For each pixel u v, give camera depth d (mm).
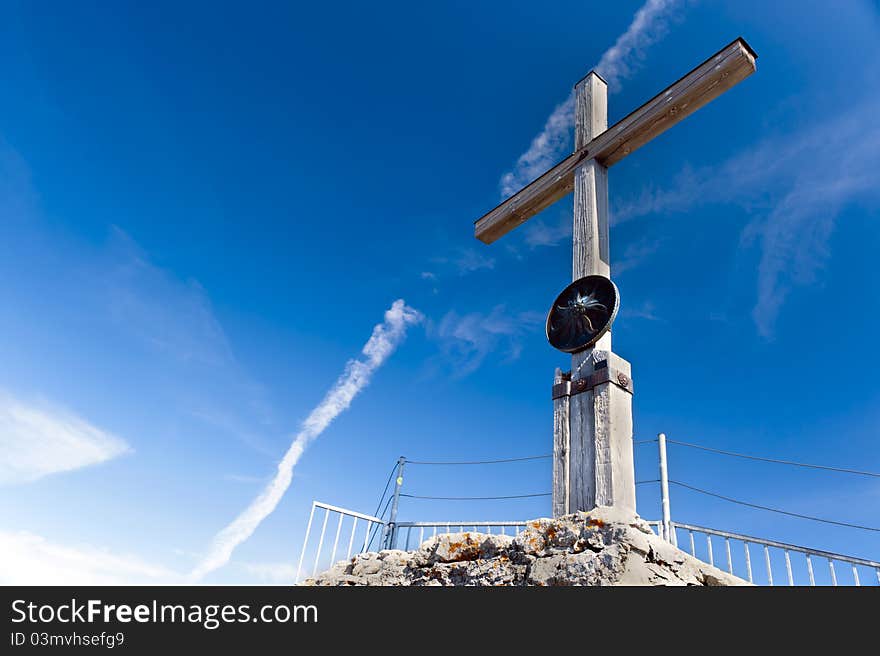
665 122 5770
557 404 5215
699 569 3965
